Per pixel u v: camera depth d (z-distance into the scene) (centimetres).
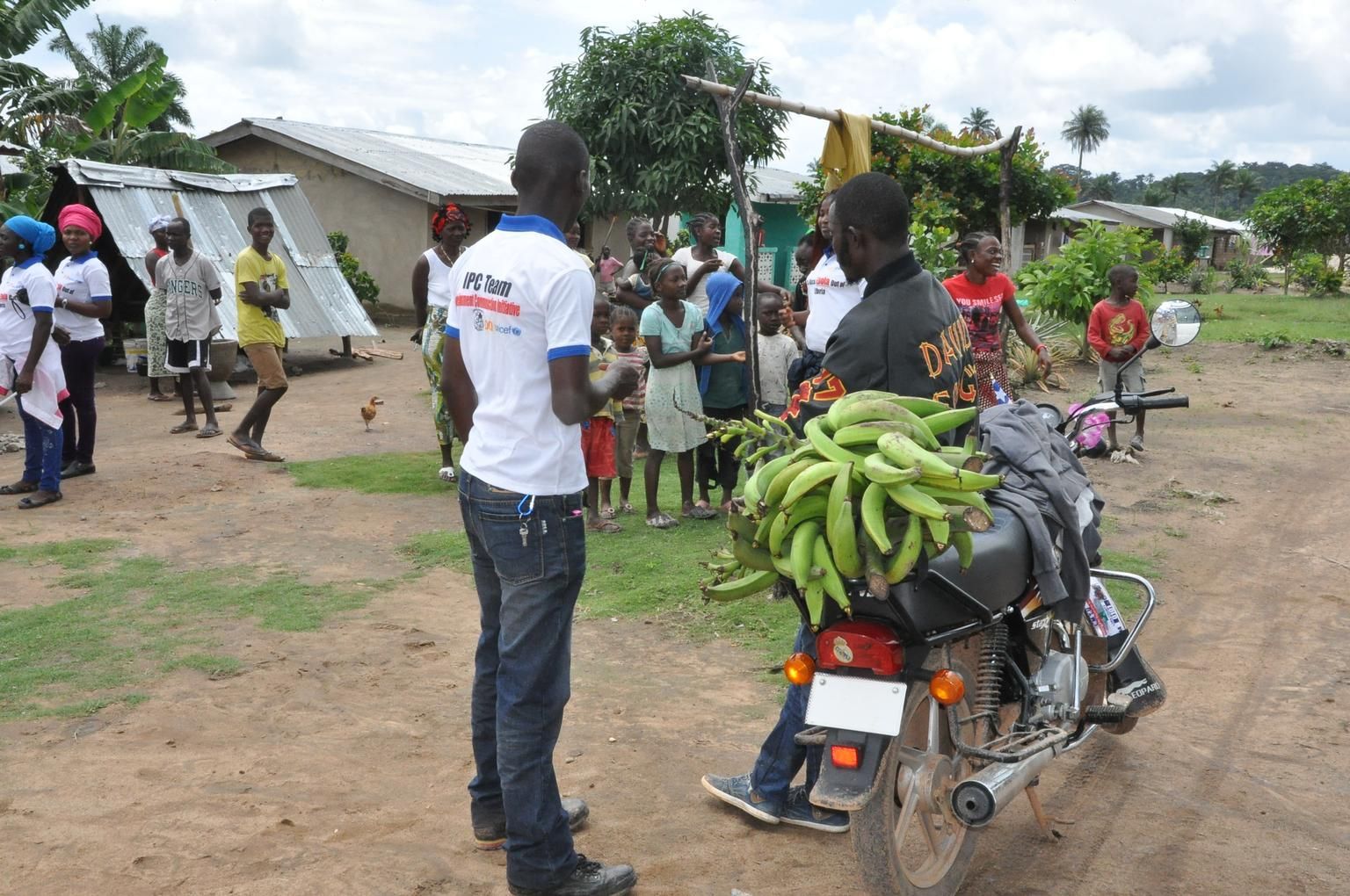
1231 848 353
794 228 2756
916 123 1858
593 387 302
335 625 555
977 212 1914
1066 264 1570
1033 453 347
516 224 309
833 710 292
